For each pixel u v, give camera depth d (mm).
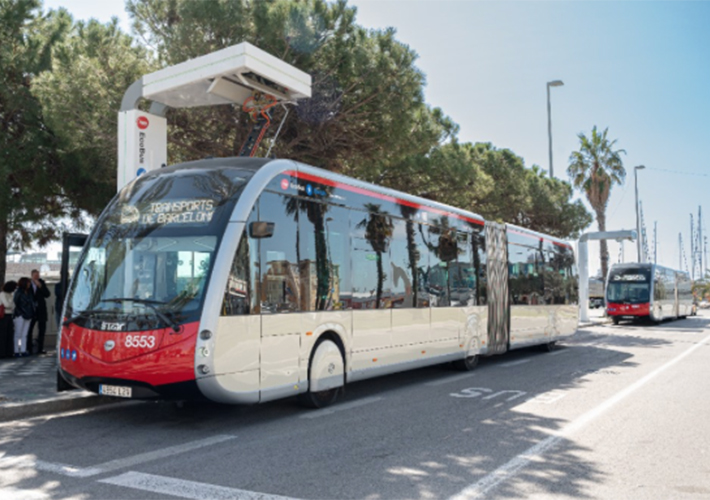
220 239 7168
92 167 14086
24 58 15141
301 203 8344
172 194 7754
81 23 16297
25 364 12359
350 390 10484
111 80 12867
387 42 14336
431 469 5707
